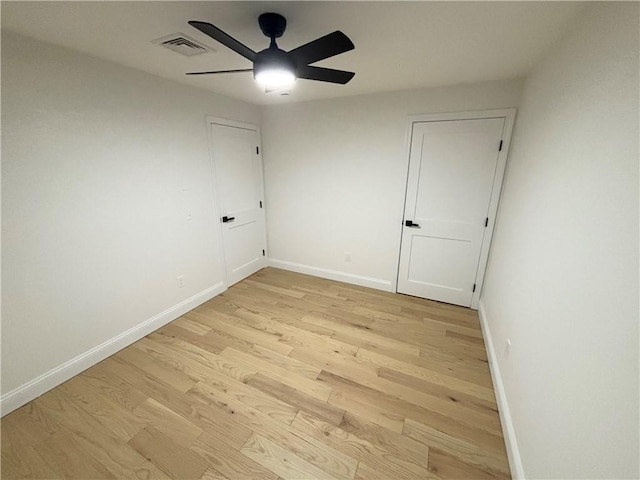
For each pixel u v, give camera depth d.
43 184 1.68
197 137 2.66
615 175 0.84
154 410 1.68
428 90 2.54
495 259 2.42
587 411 0.85
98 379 1.92
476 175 2.56
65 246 1.82
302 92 2.73
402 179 2.86
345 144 3.05
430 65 1.96
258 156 3.51
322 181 3.31
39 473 1.34
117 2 1.21
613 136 0.88
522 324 1.52
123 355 2.16
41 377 1.78
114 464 1.38
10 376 1.65
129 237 2.20
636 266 0.69
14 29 1.46
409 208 2.92
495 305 2.20
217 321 2.64
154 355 2.16
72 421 1.60
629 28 0.84
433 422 1.60
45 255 1.73
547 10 1.24
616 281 0.77
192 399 1.76
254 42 1.63
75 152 1.80
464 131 2.50
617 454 0.70
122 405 1.71
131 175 2.15
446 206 2.75
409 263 3.09
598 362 0.82
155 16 1.34
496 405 1.72
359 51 1.73
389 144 2.83
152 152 2.28
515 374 1.53
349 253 3.41
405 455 1.42
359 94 2.81
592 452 0.80
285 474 1.34
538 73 1.83
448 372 2.00
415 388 1.85
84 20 1.37
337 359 2.13
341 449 1.45
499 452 1.44
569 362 0.99
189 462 1.39
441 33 1.49
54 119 1.69
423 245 2.96
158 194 2.38
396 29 1.46
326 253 3.56
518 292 1.66
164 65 2.01
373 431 1.55
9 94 1.50
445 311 2.83
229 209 3.20
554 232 1.25
